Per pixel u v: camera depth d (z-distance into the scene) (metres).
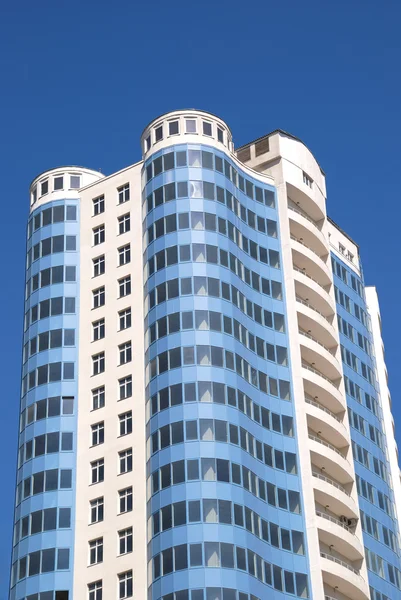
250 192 101.62
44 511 88.31
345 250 116.00
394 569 100.06
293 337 97.31
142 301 93.94
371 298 122.00
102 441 90.19
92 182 103.06
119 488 87.19
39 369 94.75
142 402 89.56
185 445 84.00
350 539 92.75
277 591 83.44
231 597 78.50
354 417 103.75
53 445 91.00
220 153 98.06
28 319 98.38
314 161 110.06
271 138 107.31
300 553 87.06
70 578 85.38
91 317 96.00
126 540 84.88
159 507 82.81
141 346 92.06
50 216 101.62
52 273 98.69
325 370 102.31
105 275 97.25
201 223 93.38
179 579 79.06
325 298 103.94
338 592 92.81
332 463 95.38
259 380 92.31
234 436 85.62
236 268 94.12
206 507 81.50
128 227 98.19
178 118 98.56
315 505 93.00
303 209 108.75
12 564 88.25
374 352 114.94
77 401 92.81
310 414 94.38
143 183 98.62
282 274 100.12
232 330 90.38
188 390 86.19
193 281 90.69
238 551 80.81
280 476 89.44
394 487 111.50
